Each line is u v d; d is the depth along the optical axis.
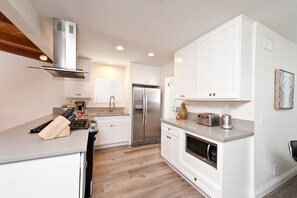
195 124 2.21
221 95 1.76
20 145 1.05
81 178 1.08
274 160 1.93
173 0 1.37
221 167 1.50
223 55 1.75
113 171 2.33
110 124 3.48
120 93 4.23
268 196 1.77
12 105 2.99
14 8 1.12
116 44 2.49
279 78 1.91
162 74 4.03
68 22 1.79
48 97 3.13
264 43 1.79
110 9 1.52
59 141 1.17
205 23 1.78
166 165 2.56
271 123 1.89
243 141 1.66
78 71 1.89
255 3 1.39
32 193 0.93
